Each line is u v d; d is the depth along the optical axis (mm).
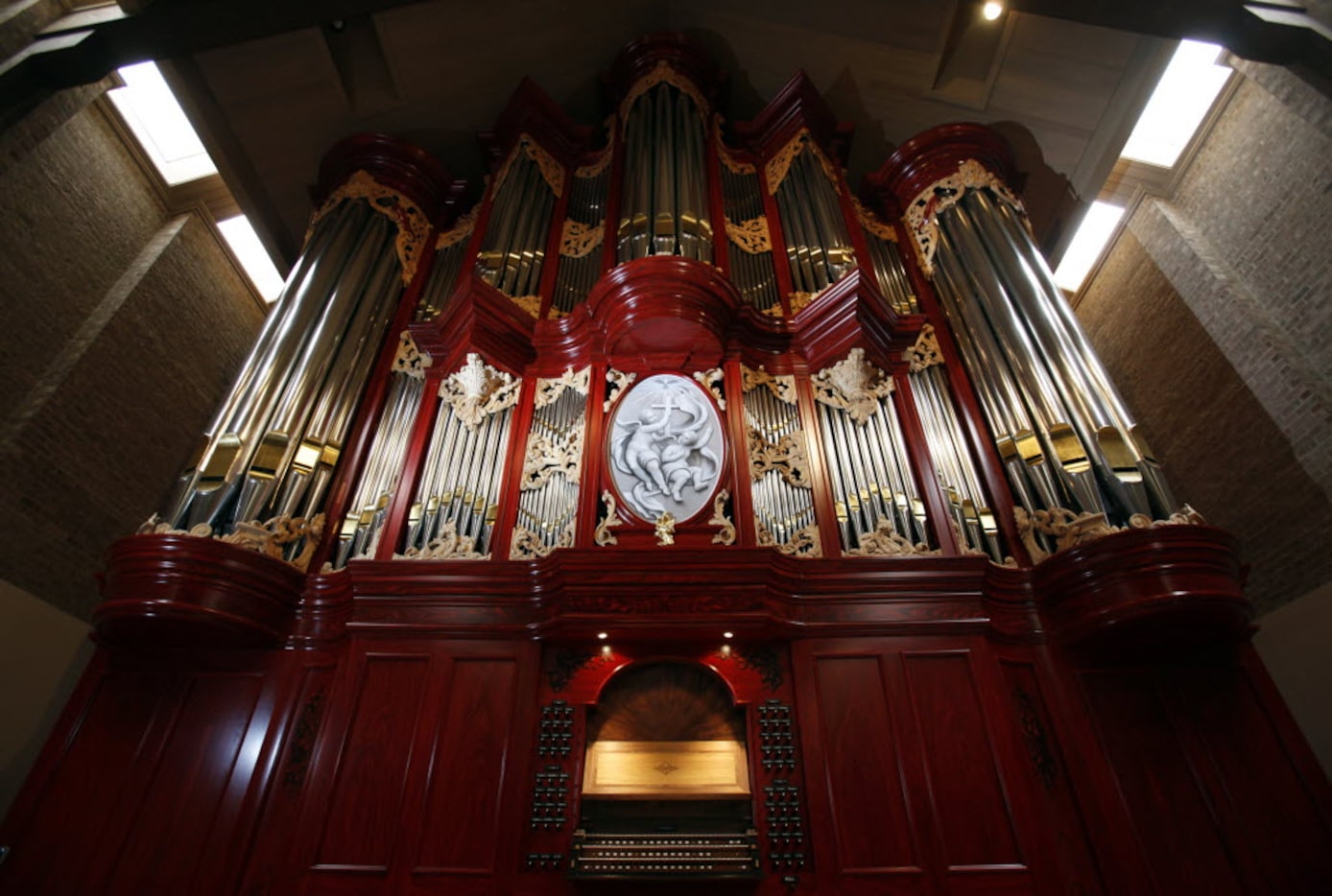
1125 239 10656
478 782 5020
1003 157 9625
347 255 8516
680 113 9844
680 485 6152
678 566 5391
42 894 4918
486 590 5668
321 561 6348
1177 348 9703
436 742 5156
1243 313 8703
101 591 5719
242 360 10781
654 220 8359
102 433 8352
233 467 6172
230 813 5242
